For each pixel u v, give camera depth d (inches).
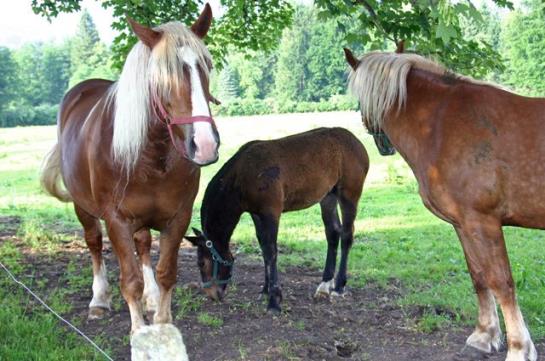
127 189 158.7
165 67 139.5
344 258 238.5
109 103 164.6
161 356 137.9
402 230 382.6
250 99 1915.6
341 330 191.9
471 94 157.4
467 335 187.3
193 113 138.3
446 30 163.5
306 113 1610.5
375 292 240.5
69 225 388.2
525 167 146.9
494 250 151.7
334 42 1694.1
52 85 2920.8
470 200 151.8
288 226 406.6
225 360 165.5
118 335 182.7
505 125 150.1
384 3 237.1
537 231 374.9
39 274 253.6
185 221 170.6
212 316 204.2
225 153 852.6
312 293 239.8
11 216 418.9
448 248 330.0
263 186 216.5
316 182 234.2
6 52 2551.7
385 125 174.6
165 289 173.3
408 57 169.9
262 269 280.5
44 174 224.7
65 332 183.2
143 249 208.5
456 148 153.2
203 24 157.9
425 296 226.1
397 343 181.5
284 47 1823.3
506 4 253.8
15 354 158.4
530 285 239.6
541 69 1099.3
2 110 2190.0
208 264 221.3
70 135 191.5
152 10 298.4
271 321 199.6
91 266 265.7
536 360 159.3
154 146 153.8
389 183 620.1
